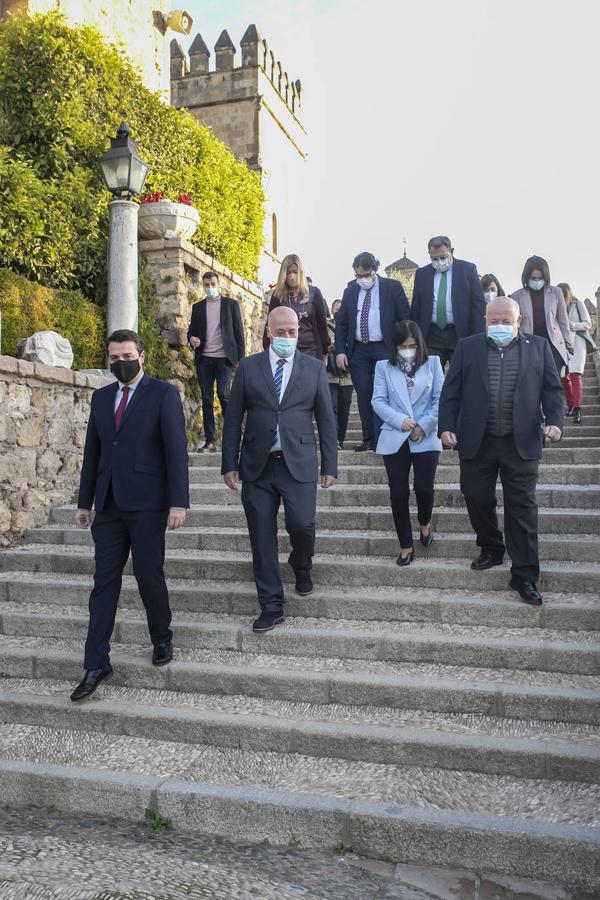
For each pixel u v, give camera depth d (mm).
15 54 8352
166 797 3160
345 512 5484
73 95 8398
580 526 5023
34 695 3953
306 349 6422
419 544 4973
